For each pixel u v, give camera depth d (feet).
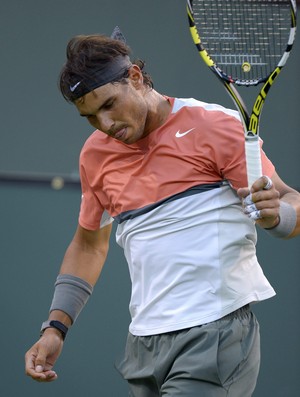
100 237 37.78
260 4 35.29
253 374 33.14
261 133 59.62
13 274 58.03
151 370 33.35
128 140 32.32
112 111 31.96
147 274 33.27
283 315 59.52
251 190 29.45
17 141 58.03
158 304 33.01
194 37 32.01
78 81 31.91
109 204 35.01
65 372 57.67
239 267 32.63
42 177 58.23
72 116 58.39
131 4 58.65
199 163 32.42
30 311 57.98
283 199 32.35
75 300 37.04
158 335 33.17
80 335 57.98
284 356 59.41
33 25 58.08
